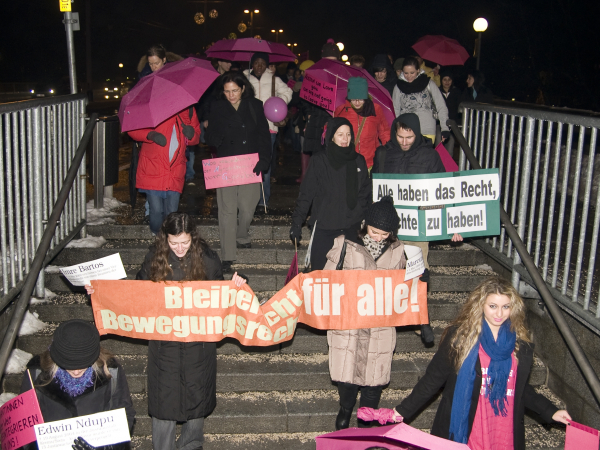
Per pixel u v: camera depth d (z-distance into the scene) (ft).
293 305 12.71
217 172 17.08
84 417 9.00
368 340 12.95
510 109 17.04
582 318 13.65
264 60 23.11
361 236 13.15
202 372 12.38
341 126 13.89
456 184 14.65
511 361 9.86
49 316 16.37
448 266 19.02
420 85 19.44
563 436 14.83
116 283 12.25
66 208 18.10
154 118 15.90
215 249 18.95
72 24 21.30
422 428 15.17
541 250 18.08
